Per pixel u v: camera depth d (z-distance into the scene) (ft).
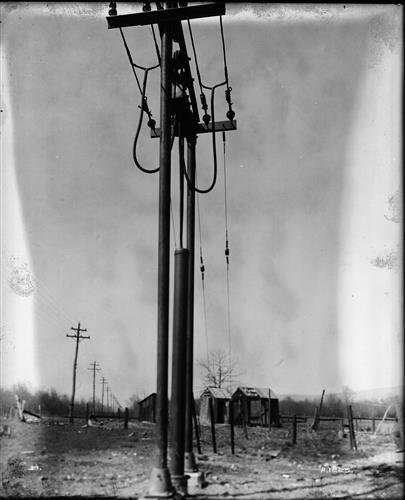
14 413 26.37
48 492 15.56
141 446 24.93
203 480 16.90
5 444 22.21
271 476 18.31
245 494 15.21
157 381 14.67
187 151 21.18
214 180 19.49
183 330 16.14
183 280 16.47
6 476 17.63
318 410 36.04
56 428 27.89
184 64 19.33
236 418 44.91
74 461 20.26
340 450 24.76
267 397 44.24
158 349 14.84
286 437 32.09
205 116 21.12
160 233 15.56
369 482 16.71
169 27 17.44
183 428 15.53
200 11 17.25
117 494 15.03
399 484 16.06
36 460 20.17
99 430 30.45
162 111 16.57
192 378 18.90
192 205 20.88
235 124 21.11
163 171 16.03
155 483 13.87
